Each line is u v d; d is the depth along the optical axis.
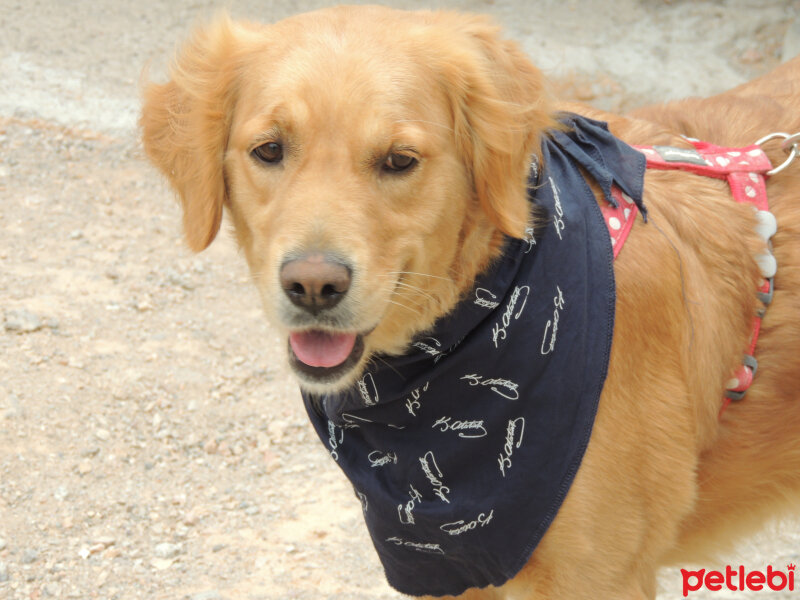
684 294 2.96
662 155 3.18
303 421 5.20
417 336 2.76
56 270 6.34
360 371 2.81
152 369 5.46
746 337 3.11
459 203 2.73
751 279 3.09
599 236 2.77
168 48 8.81
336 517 4.55
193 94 2.87
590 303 2.70
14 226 6.79
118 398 5.20
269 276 2.59
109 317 5.92
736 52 8.48
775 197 3.20
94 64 8.62
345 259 2.50
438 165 2.66
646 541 3.01
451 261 2.72
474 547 2.89
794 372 3.12
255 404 5.29
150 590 4.02
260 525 4.47
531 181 2.78
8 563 4.09
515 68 2.83
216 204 2.88
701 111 3.50
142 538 4.33
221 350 5.72
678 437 2.95
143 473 4.73
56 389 5.20
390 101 2.57
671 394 2.93
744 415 3.15
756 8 8.78
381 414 2.86
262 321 6.04
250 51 2.77
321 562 4.25
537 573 2.96
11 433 4.84
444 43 2.69
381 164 2.59
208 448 4.94
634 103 7.99
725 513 3.34
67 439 4.87
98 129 7.98
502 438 2.74
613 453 2.83
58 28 9.07
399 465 2.87
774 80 3.65
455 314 2.70
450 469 2.81
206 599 3.93
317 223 2.50
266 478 4.80
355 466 3.00
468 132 2.73
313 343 2.69
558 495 2.75
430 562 3.09
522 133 2.70
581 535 2.84
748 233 3.11
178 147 2.93
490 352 2.68
